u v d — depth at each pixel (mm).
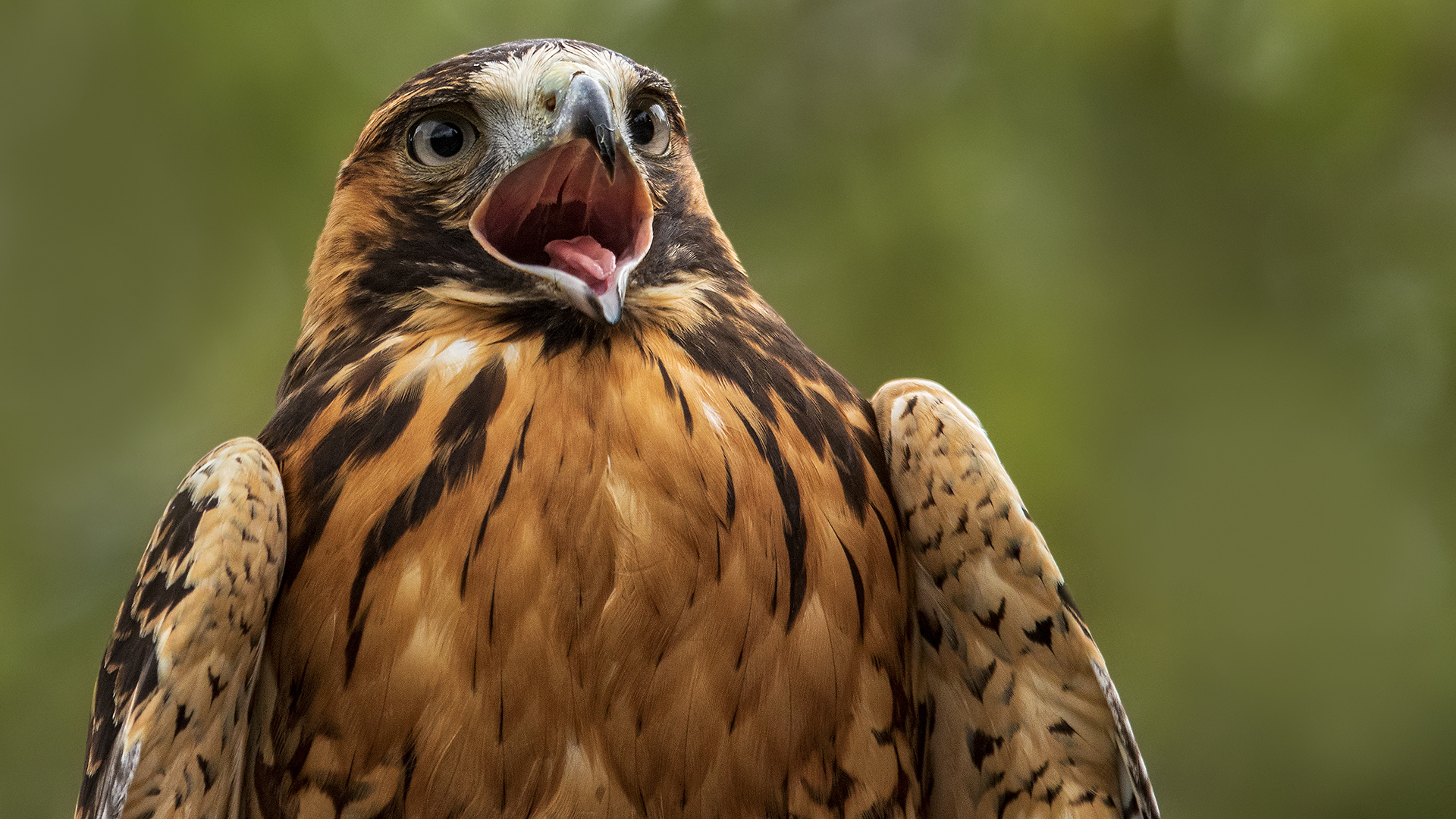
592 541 5703
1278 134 11891
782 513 5883
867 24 12531
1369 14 11680
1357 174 12312
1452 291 12320
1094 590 11281
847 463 6176
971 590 6270
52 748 10453
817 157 12102
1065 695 6234
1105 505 11031
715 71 12562
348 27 11664
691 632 5711
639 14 12883
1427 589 11938
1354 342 12180
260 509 5789
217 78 10969
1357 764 11805
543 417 5848
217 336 11125
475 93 6656
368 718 5707
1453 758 11711
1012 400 10781
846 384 6570
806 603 5875
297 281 11031
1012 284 11125
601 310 5926
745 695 5758
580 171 6734
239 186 11000
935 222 11398
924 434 6301
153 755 5645
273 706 5922
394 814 5727
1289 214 12273
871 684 6062
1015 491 6258
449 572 5684
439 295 6480
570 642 5664
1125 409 11148
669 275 6551
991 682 6316
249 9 10969
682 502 5762
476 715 5645
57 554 10938
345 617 5754
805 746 5871
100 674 6148
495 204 6613
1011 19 12031
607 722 5680
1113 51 11930
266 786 5934
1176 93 11945
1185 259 11828
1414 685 11805
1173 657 11570
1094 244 11516
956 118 11844
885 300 11312
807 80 12453
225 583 5684
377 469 5848
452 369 6055
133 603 5973
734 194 12234
